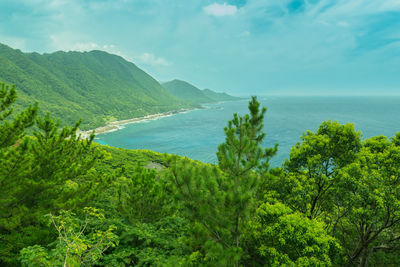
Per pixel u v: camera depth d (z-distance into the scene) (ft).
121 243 23.75
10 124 20.04
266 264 23.29
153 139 377.91
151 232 25.05
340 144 33.73
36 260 14.62
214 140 363.15
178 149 304.71
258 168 16.08
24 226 24.18
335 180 33.04
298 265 20.76
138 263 19.97
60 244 16.28
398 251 34.63
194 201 15.88
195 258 18.84
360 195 27.86
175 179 15.97
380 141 35.83
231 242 16.57
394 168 27.45
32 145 22.75
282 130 400.47
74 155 26.43
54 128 24.62
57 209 23.02
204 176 16.53
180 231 27.07
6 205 21.38
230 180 16.12
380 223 30.19
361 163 32.24
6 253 19.12
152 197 28.55
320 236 22.85
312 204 37.68
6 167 19.65
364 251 31.78
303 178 34.86
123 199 29.50
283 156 225.76
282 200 34.78
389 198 25.61
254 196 16.14
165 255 21.54
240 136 16.42
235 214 15.39
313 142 34.86
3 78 615.16
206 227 16.33
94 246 18.01
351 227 40.04
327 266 20.99
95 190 26.61
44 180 22.81
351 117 601.21
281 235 22.93
